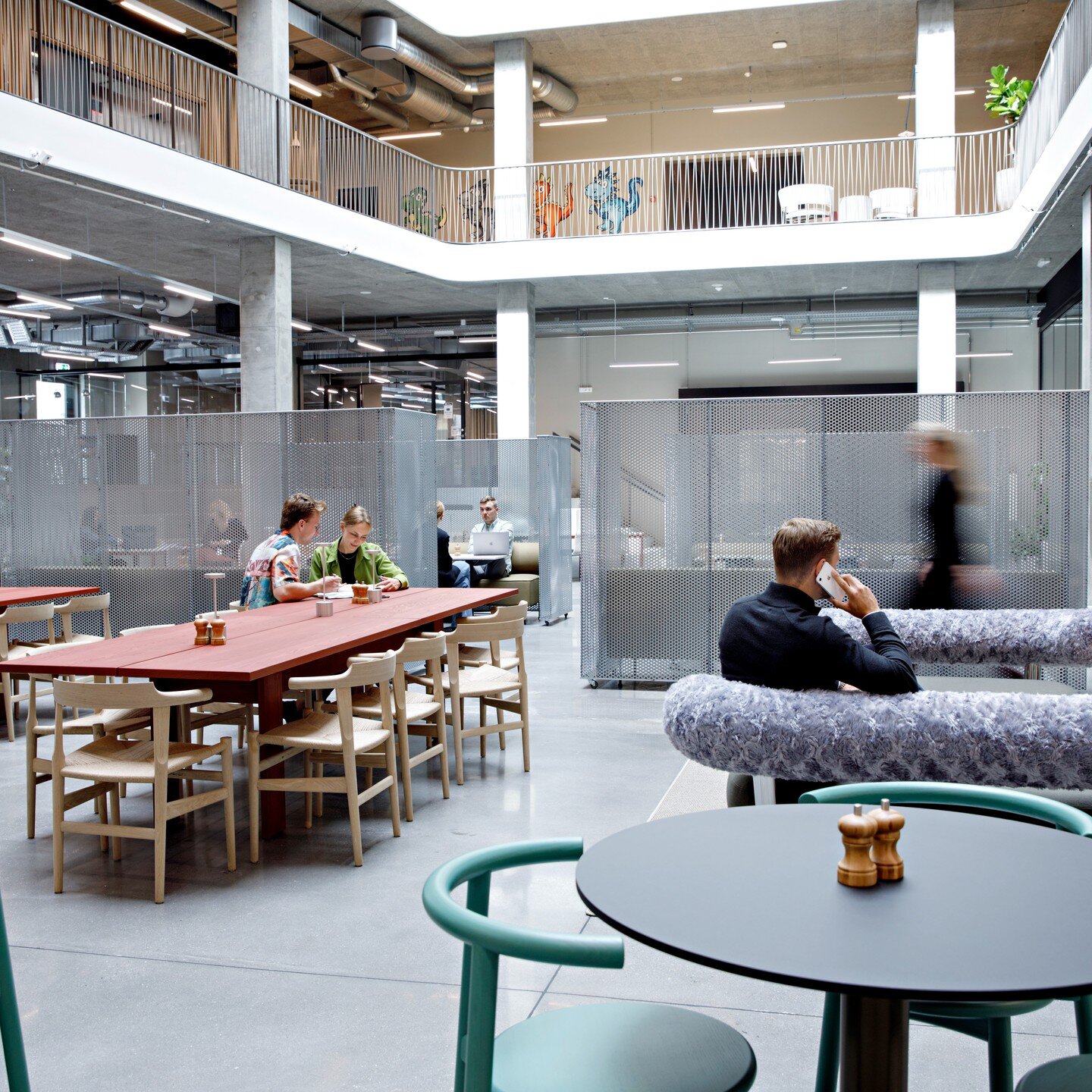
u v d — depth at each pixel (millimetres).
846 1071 1593
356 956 3424
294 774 5863
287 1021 2977
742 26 17641
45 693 4984
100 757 4258
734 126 21438
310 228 14688
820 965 1326
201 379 23734
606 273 16578
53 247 11633
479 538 12906
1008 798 2158
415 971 3307
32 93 14695
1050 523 7527
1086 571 7484
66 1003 3107
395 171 21688
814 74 20141
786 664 3598
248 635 5137
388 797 5355
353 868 4281
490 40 18188
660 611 8250
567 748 6359
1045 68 12883
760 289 18297
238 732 6898
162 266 16938
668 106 21719
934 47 16047
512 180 17719
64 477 10289
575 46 18578
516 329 17391
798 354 20984
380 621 5551
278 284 14688
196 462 9875
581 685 8578
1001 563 7613
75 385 21547
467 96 21938
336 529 9328
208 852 4523
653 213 21516
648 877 1657
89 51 16359
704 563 8180
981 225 15047
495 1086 1749
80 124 11281
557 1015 2025
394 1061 2750
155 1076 2686
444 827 4797
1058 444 7531
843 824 1626
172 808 4012
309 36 17812
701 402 8125
